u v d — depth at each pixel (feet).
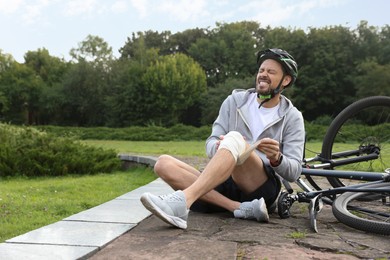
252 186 10.74
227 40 182.91
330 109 154.10
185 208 9.54
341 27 156.97
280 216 11.02
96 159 30.35
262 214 10.40
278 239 9.05
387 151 14.14
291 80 11.02
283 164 10.32
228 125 11.51
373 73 135.33
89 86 168.25
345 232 9.82
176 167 10.83
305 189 11.87
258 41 188.14
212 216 11.12
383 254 8.13
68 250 7.88
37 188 20.20
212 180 9.80
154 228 9.87
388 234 9.25
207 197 10.89
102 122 171.53
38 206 14.88
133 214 11.06
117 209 11.73
